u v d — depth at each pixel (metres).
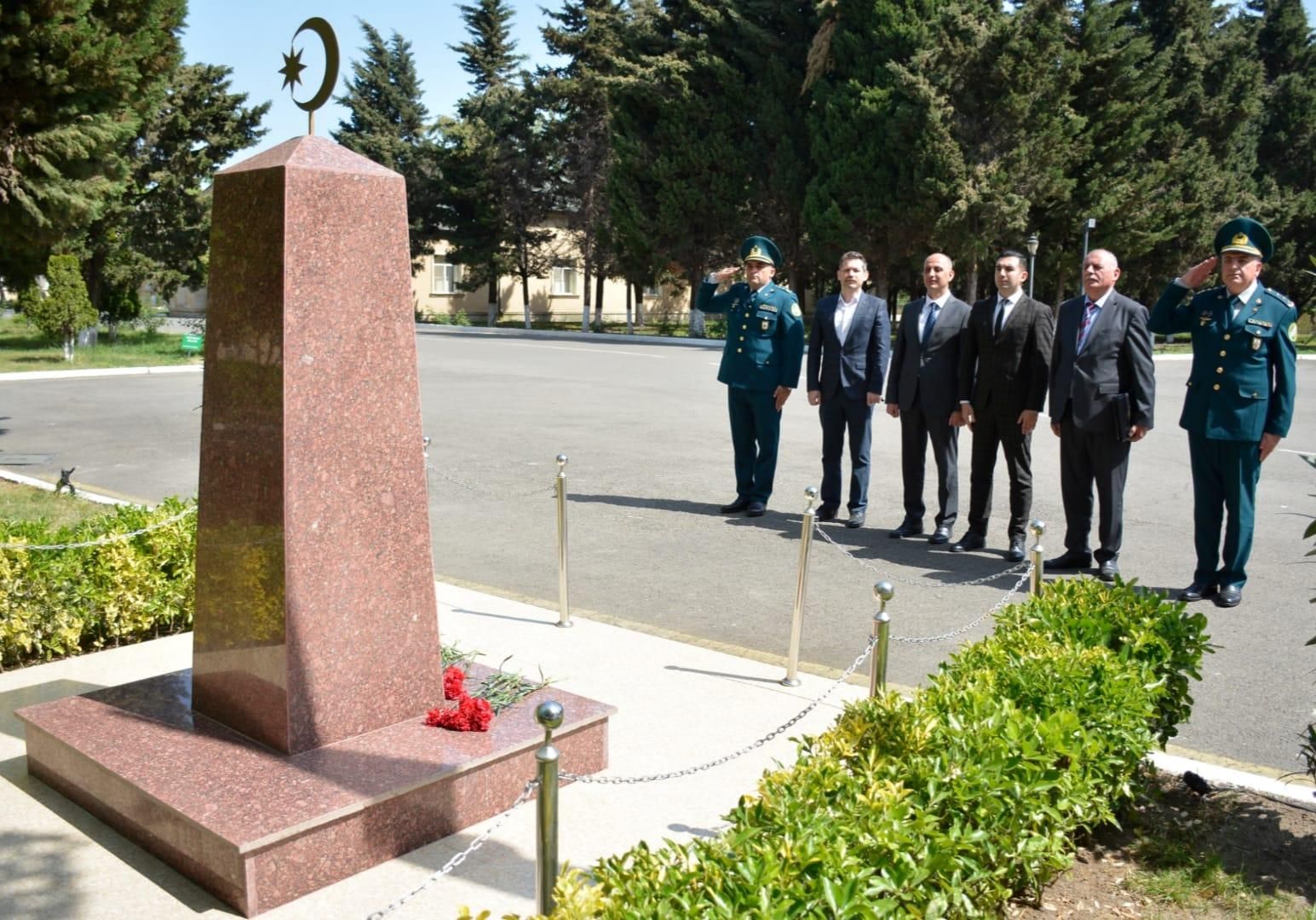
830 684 5.20
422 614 4.08
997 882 3.07
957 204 30.77
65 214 12.12
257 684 3.81
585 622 6.17
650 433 14.18
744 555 7.94
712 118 35.34
